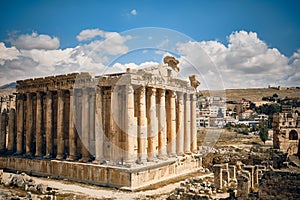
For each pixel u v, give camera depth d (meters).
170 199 39.28
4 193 44.22
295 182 27.59
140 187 47.56
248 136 113.38
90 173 51.22
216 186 42.66
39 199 41.44
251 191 34.38
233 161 61.94
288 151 48.59
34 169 59.97
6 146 76.69
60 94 59.94
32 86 64.94
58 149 59.72
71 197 42.84
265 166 40.72
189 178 55.00
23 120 67.94
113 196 43.06
